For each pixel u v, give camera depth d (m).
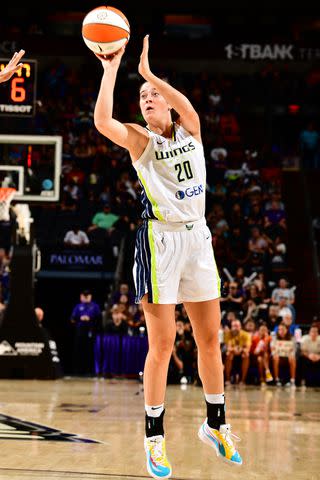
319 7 24.12
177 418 6.80
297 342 13.67
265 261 17.22
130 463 4.24
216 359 3.89
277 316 14.52
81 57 23.16
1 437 5.21
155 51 23.28
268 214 18.97
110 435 5.46
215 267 3.90
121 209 18.91
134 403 8.29
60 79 22.75
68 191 19.38
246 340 13.48
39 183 12.19
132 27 23.31
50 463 4.18
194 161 3.85
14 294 12.82
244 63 23.77
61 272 16.70
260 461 4.40
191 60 23.31
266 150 22.22
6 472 3.88
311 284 17.72
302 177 21.55
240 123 23.69
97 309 14.76
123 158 20.61
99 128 3.68
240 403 8.88
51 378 12.68
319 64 23.44
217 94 22.94
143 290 3.78
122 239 17.16
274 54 23.19
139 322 14.47
